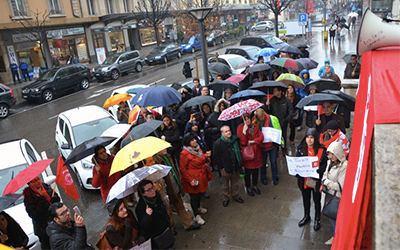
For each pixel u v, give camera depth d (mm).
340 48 23500
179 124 7641
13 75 25125
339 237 1176
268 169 7422
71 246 3750
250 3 62875
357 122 1484
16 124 15328
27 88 19156
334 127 4789
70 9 30250
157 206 4395
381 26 1202
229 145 5707
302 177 4973
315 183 4805
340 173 4000
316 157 4699
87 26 32188
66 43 30312
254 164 6047
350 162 1466
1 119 16531
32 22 25922
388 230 702
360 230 913
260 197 6285
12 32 25375
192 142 5324
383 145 865
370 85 1116
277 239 5031
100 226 6383
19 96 21406
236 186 6117
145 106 6684
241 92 6938
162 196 5172
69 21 28922
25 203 4684
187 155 5340
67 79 20359
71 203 7438
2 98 16484
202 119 7219
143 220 4227
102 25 34000
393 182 780
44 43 27016
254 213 5797
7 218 4551
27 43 26547
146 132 5438
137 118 7617
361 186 969
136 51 25938
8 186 4363
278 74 9617
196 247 5121
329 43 26922
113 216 3957
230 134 5609
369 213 919
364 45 1264
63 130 9219
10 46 25406
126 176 4137
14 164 6707
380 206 749
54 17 28484
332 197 4160
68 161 5164
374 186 798
